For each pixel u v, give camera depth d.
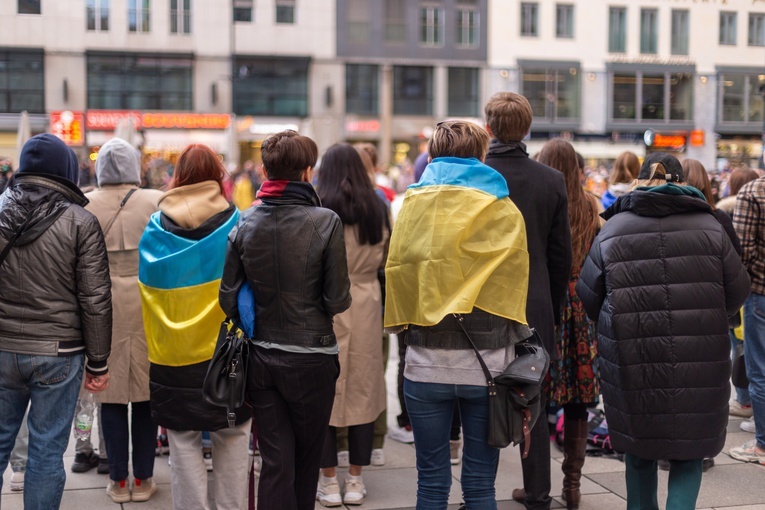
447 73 33.97
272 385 3.36
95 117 27.55
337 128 33.47
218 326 3.69
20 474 4.61
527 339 3.37
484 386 3.22
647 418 3.49
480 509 3.29
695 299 3.47
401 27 33.56
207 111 30.78
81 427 4.29
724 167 9.84
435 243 3.24
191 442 3.80
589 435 5.34
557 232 3.90
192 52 30.06
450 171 3.33
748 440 5.57
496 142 3.96
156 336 3.71
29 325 3.43
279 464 3.35
